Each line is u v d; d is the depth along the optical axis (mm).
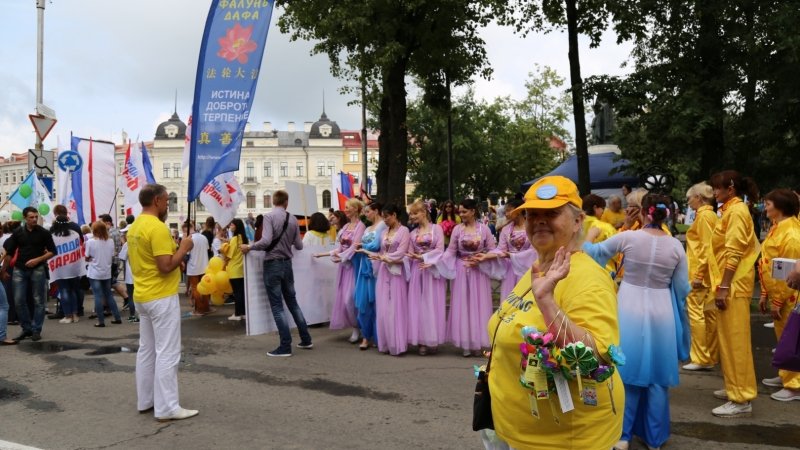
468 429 4754
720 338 5160
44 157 14078
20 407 5504
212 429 4828
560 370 2068
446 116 18828
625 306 4336
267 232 7383
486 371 2586
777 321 5727
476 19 16672
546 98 38938
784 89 11859
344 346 8117
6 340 8539
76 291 10617
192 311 11586
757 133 12508
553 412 2176
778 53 11688
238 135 8172
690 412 5211
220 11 8172
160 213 5254
